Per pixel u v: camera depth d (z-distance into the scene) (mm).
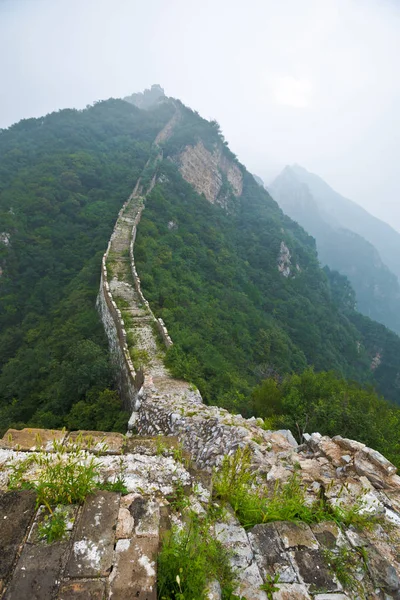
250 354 27266
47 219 35062
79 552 2674
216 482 4016
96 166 46000
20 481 3293
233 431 7824
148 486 3523
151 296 21969
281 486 5000
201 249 40344
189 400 11273
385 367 61781
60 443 4074
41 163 44062
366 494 4559
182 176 62125
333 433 9344
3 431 13641
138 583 2520
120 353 15805
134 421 11016
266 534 3492
